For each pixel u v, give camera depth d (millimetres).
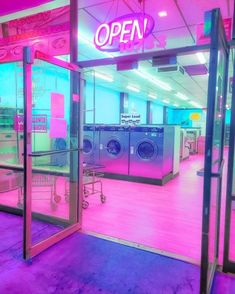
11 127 4680
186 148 11078
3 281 2152
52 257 2547
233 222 3424
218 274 2301
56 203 3932
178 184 6004
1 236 3012
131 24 2729
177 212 3967
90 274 2268
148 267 2387
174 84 11125
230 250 2736
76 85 3090
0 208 3932
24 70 2299
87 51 6051
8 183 4969
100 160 6566
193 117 22672
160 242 2920
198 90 12906
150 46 2945
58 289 2059
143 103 18094
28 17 3395
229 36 2371
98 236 3033
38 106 3330
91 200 4543
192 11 4074
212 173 1656
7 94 4879
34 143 3318
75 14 3020
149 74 8898
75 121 3137
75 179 3182
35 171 3451
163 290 2057
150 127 5898
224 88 2336
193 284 2135
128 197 4789
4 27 3609
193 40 5363
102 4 3879
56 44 3199
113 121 13672
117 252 2664
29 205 2451
